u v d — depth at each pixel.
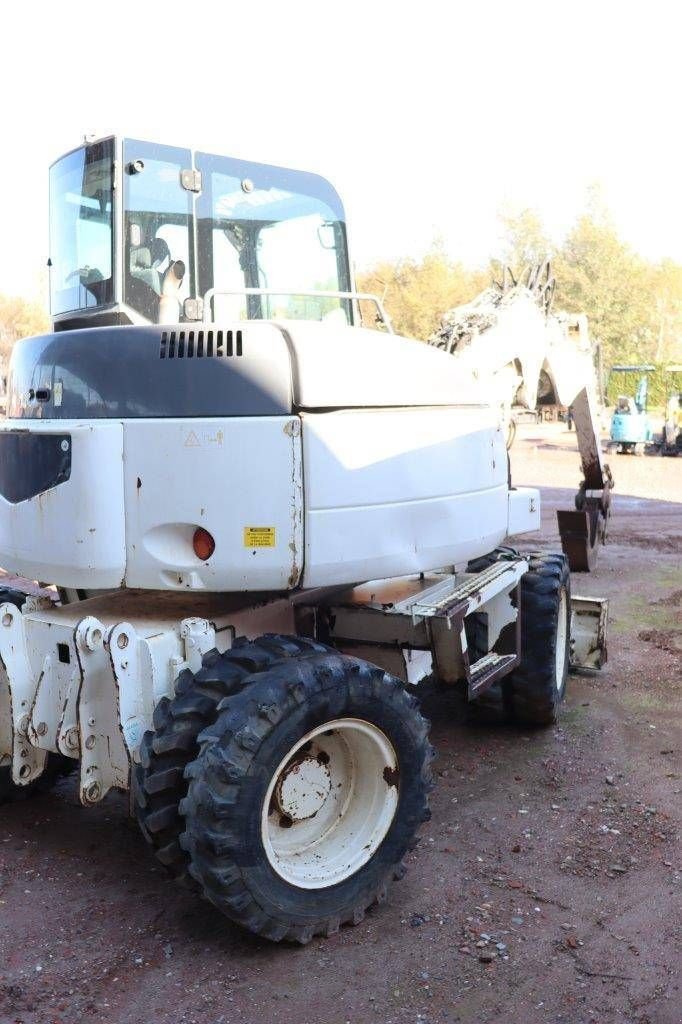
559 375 7.91
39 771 3.83
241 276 4.30
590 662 6.36
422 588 4.55
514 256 54.94
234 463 3.43
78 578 3.58
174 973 3.15
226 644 3.79
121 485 3.53
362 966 3.19
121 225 3.92
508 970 3.17
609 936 3.36
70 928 3.42
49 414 3.81
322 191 4.62
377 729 3.45
